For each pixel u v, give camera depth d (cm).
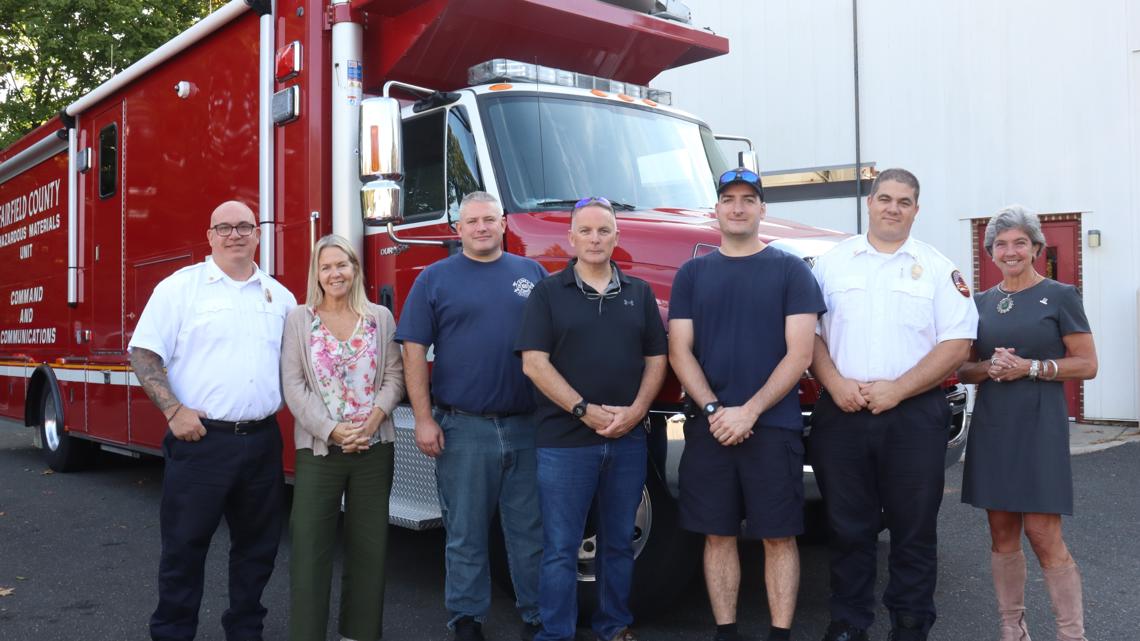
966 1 1055
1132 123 979
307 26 542
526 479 418
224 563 574
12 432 1256
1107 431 961
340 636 429
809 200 1143
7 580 542
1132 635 426
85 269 785
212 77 618
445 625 459
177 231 654
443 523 439
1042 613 461
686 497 392
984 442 386
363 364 401
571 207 495
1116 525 622
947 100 1070
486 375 407
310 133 539
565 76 537
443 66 550
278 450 414
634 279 403
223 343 396
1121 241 987
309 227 539
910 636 382
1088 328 375
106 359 752
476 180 491
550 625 395
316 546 394
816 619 458
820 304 379
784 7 1159
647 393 395
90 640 446
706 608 473
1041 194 1026
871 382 381
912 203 385
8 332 963
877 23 1105
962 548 582
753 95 1183
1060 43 1010
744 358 381
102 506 744
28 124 1747
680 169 556
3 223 977
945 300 379
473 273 417
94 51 1619
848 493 390
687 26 610
